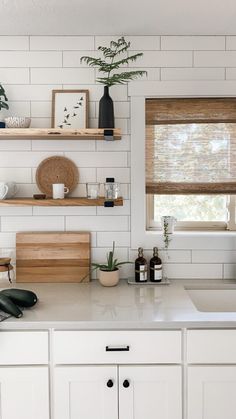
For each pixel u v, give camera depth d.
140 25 2.23
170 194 2.45
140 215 2.42
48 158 2.39
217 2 1.95
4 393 1.79
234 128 2.42
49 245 2.38
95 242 2.45
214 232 2.50
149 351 1.79
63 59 2.38
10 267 2.31
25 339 1.78
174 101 2.43
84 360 1.79
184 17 2.12
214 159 2.43
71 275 2.38
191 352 1.79
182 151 2.44
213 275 2.45
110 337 1.78
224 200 2.57
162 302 2.01
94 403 1.80
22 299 1.88
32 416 1.80
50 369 1.80
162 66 2.38
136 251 2.44
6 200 2.19
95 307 1.93
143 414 1.80
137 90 2.38
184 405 1.81
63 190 2.26
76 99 2.38
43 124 2.40
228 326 1.77
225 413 1.80
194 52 2.38
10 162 2.40
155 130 2.44
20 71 2.38
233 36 2.38
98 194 2.31
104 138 2.32
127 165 2.42
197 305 2.34
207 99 2.42
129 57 2.26
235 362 1.79
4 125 2.23
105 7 1.99
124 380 1.79
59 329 1.79
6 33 2.34
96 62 2.22
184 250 2.45
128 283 2.34
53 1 1.92
